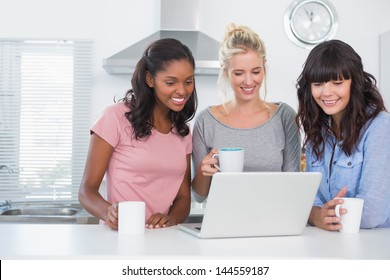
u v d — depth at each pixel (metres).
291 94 3.76
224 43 1.92
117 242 1.37
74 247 1.30
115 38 3.71
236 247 1.33
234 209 1.41
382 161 1.57
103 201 1.71
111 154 1.83
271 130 1.97
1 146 3.72
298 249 1.31
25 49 3.71
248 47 1.86
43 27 3.70
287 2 3.76
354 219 1.54
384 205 1.57
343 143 1.67
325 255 1.24
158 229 1.59
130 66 3.28
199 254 1.23
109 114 1.80
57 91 3.74
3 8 3.68
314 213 1.66
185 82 1.74
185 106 1.87
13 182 3.72
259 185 1.40
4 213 3.32
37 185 3.74
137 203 1.50
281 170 2.01
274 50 3.75
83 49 3.71
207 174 1.63
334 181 1.74
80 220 3.01
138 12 3.71
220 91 1.99
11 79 3.73
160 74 1.71
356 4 3.79
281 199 1.44
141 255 1.22
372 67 3.80
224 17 3.73
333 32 3.77
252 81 1.87
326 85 1.62
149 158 1.79
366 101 1.68
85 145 3.75
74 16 3.71
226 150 1.54
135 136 1.78
